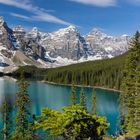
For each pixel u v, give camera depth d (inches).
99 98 7770.7
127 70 2551.7
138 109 2388.0
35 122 711.1
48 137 703.1
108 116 4955.7
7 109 2886.3
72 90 3722.9
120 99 2876.5
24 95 2812.5
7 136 2741.1
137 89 2436.0
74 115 673.0
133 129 2399.1
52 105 6166.3
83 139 681.0
